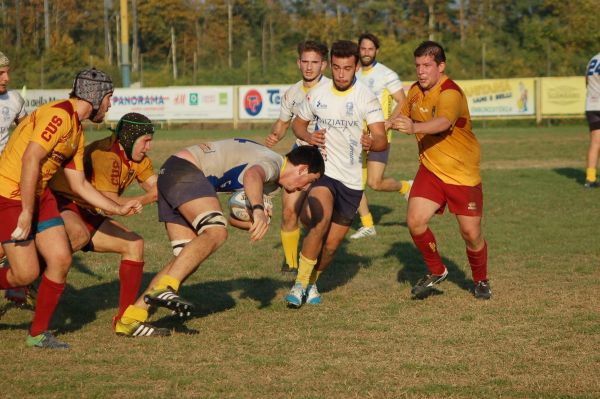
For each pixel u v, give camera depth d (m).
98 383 9.30
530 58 88.69
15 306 13.23
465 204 13.23
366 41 19.62
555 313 12.48
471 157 13.21
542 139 50.72
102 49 120.56
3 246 10.70
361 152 13.11
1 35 98.88
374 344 10.94
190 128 67.31
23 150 10.55
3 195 10.61
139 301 11.38
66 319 12.41
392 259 17.17
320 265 13.43
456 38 116.88
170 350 10.70
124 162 11.77
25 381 9.35
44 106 10.66
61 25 118.00
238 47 120.19
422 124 12.39
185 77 91.31
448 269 16.03
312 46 16.41
